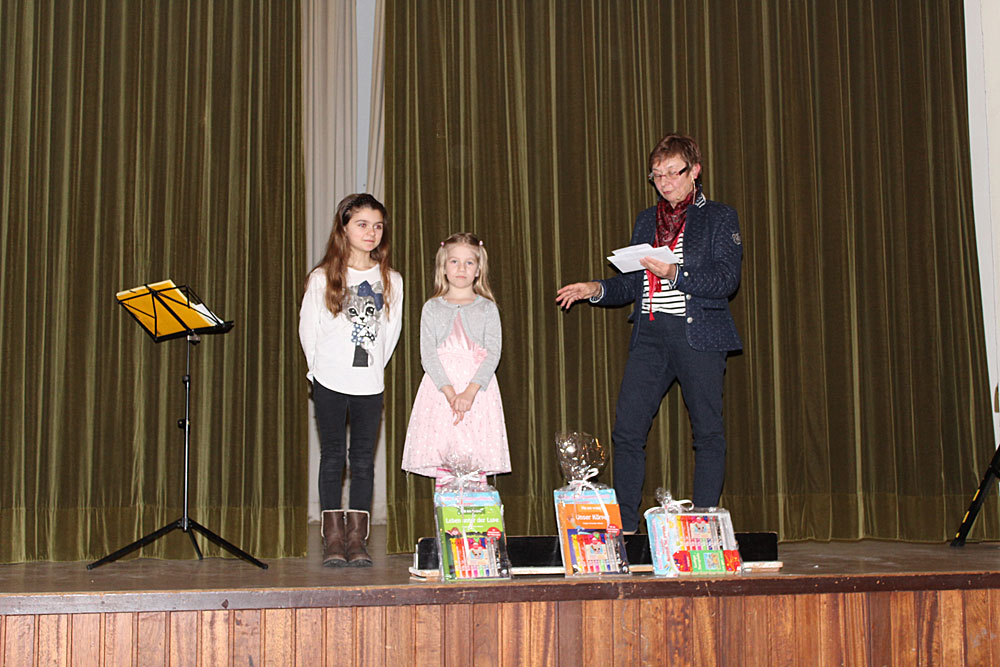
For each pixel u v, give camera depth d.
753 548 2.75
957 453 3.78
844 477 3.72
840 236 3.81
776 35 3.90
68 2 3.46
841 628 2.52
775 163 3.83
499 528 2.59
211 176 3.46
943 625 2.56
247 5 3.56
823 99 3.88
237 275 3.42
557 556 2.68
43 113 3.39
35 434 3.27
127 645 2.28
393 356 3.47
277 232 3.45
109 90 3.43
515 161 3.67
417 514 3.43
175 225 3.42
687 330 2.99
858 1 3.94
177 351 3.37
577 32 3.76
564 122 3.73
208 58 3.52
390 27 3.64
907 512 3.74
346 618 2.35
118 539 3.26
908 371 3.79
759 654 2.49
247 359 3.41
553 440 3.58
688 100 3.81
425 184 3.60
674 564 2.59
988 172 4.02
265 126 3.51
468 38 3.72
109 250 3.37
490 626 2.40
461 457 2.75
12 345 3.27
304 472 3.35
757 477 3.66
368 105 4.14
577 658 2.42
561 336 3.64
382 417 3.88
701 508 2.73
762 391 3.71
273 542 3.30
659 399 3.13
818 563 2.88
